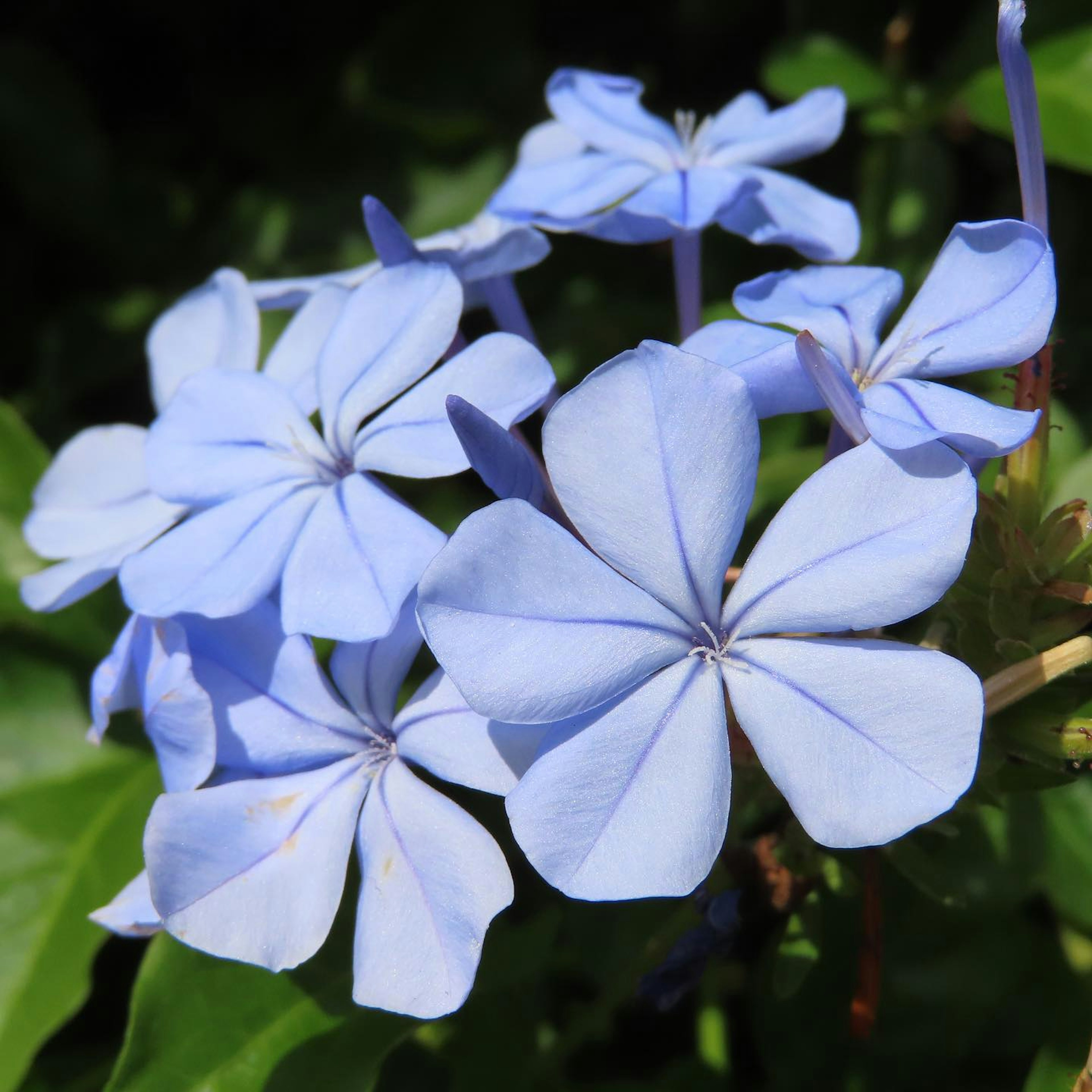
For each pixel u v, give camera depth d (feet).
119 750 0.78
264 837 0.68
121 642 0.70
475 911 0.66
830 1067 0.77
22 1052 0.73
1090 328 0.84
